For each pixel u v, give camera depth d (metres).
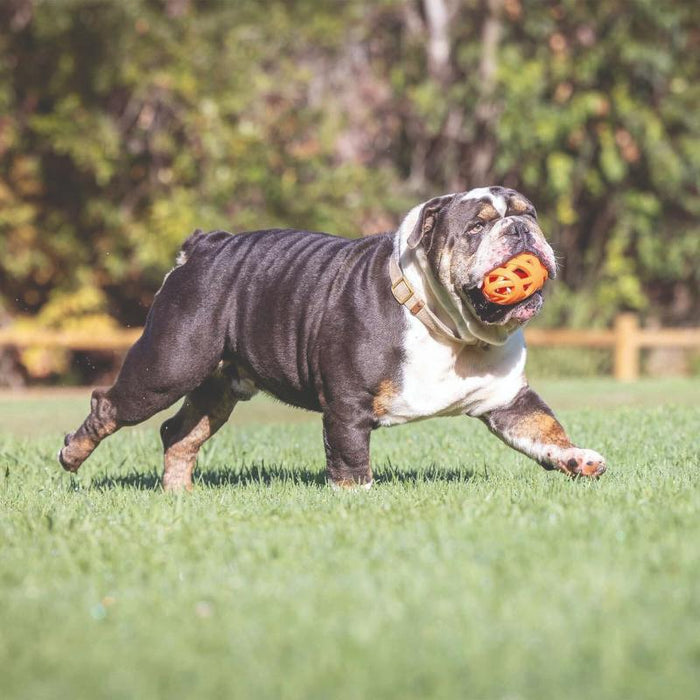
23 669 4.95
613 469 10.39
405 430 15.14
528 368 31.25
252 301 9.77
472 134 33.78
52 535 7.76
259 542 7.07
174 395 10.17
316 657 4.96
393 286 8.95
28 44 31.19
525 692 4.52
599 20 33.47
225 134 31.11
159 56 30.42
